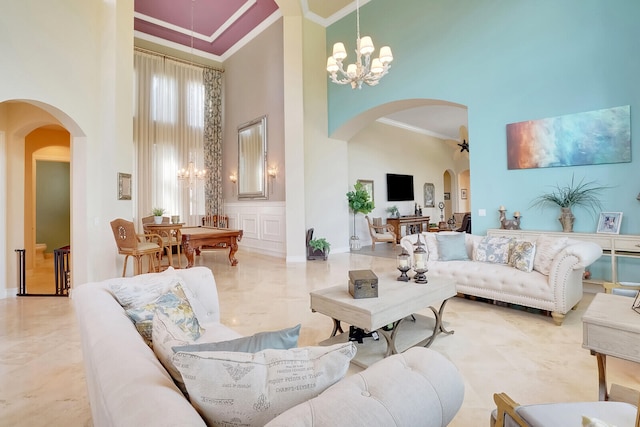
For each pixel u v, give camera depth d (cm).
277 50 736
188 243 575
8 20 332
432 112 945
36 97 358
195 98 852
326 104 746
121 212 455
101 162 445
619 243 375
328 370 92
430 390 92
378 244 953
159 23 748
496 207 486
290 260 675
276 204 743
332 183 763
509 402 121
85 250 427
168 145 801
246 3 695
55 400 204
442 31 543
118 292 180
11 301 417
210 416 86
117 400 78
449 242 424
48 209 768
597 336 175
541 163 442
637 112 378
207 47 859
